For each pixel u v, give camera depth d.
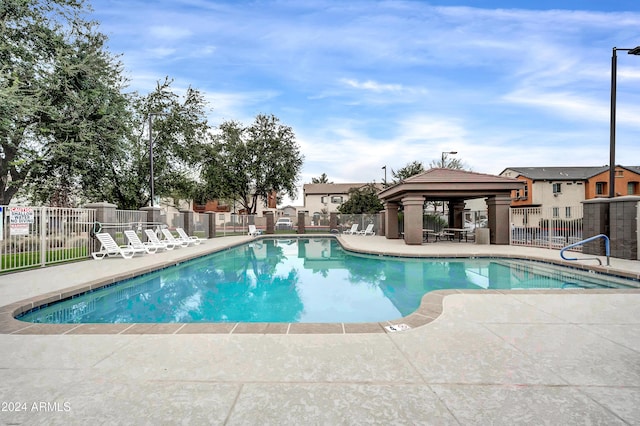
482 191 14.83
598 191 31.69
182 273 10.33
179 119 20.92
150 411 2.22
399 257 12.02
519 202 33.34
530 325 3.98
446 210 31.84
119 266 9.29
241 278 9.59
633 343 3.39
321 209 47.22
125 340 3.56
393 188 16.50
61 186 15.67
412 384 2.58
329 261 12.70
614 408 2.24
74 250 10.67
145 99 20.52
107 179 17.53
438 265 10.89
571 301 5.11
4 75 11.10
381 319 5.73
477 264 10.97
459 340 3.51
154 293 7.84
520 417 2.13
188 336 3.67
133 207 19.97
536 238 14.22
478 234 15.38
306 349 3.29
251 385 2.57
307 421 2.10
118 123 15.52
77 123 14.16
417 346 3.35
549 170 34.44
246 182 28.67
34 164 13.71
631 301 5.09
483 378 2.67
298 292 7.80
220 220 29.81
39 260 9.95
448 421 2.10
